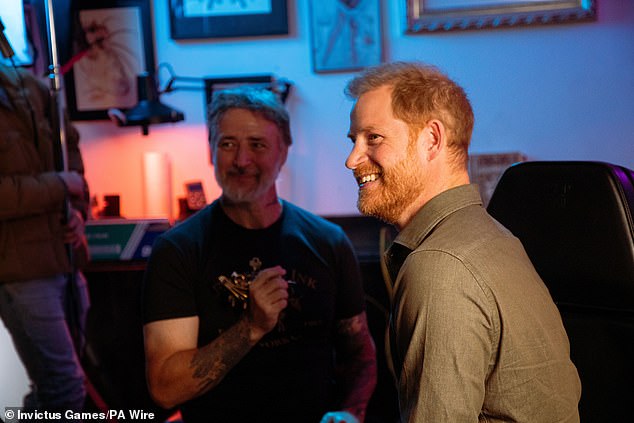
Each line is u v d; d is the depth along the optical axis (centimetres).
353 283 185
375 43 261
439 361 95
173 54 271
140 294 249
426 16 257
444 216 109
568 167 128
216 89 267
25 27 264
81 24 270
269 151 174
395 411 252
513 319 98
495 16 254
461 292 97
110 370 252
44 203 210
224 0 264
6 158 210
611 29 254
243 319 160
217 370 158
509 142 262
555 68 258
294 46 267
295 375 172
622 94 256
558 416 101
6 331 224
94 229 241
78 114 274
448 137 111
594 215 124
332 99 267
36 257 212
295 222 182
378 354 251
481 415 104
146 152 274
